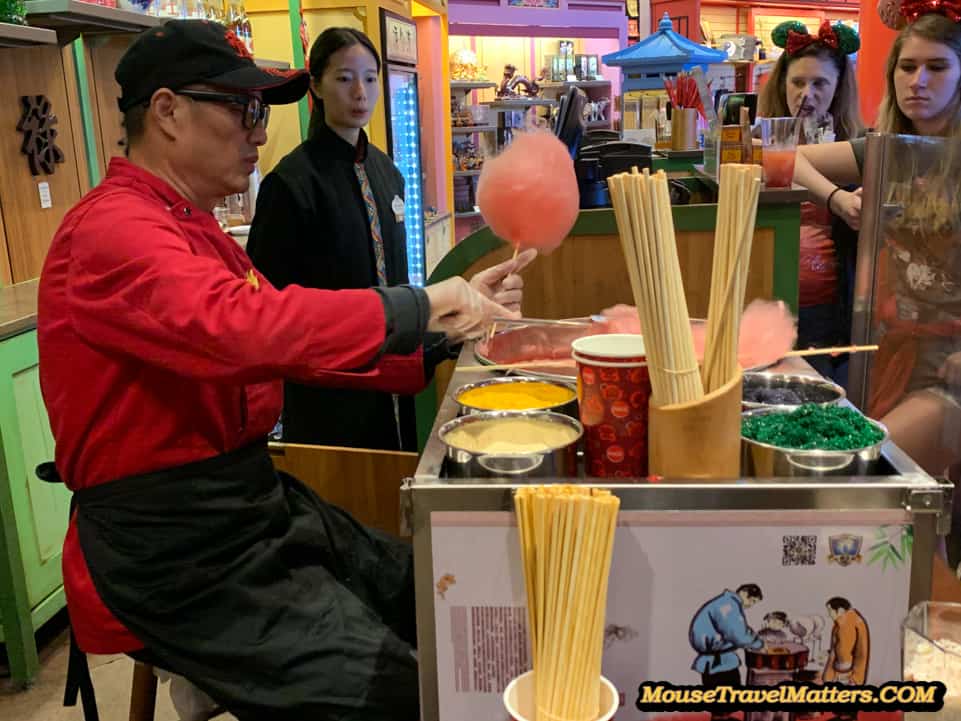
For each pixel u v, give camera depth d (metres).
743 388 1.32
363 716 1.28
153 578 1.33
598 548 0.90
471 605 1.03
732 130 2.04
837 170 2.50
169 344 1.15
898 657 1.00
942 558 1.65
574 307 2.02
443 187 6.29
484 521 1.00
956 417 1.66
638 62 5.11
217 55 1.34
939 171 1.57
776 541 0.98
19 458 2.42
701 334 1.38
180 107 1.34
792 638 1.00
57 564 2.58
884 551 0.97
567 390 1.34
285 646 1.31
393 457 1.88
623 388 1.09
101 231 1.20
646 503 0.98
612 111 8.98
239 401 1.40
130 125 1.39
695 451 1.02
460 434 1.17
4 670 2.46
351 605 1.40
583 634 0.92
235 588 1.33
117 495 1.33
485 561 1.01
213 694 1.32
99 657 2.53
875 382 1.67
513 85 8.38
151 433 1.31
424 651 1.05
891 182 1.57
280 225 2.71
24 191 2.99
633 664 1.03
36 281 3.01
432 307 1.17
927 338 1.65
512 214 1.35
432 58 6.02
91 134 3.34
